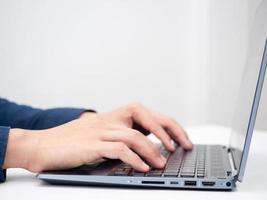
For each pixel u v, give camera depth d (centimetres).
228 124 170
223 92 172
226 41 168
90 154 57
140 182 53
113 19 176
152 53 179
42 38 170
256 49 68
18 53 168
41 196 50
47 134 62
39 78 171
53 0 169
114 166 60
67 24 171
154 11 178
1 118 95
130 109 84
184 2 176
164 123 84
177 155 74
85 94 176
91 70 176
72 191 52
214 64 173
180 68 180
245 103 67
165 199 48
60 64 172
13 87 169
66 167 58
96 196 49
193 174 55
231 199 48
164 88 181
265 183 57
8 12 167
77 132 62
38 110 97
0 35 167
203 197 49
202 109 178
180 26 178
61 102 174
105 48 176
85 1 172
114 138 60
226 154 76
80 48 174
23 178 60
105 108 178
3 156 57
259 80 51
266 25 61
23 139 60
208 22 173
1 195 50
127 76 179
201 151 80
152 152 60
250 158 79
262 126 136
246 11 160
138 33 178
